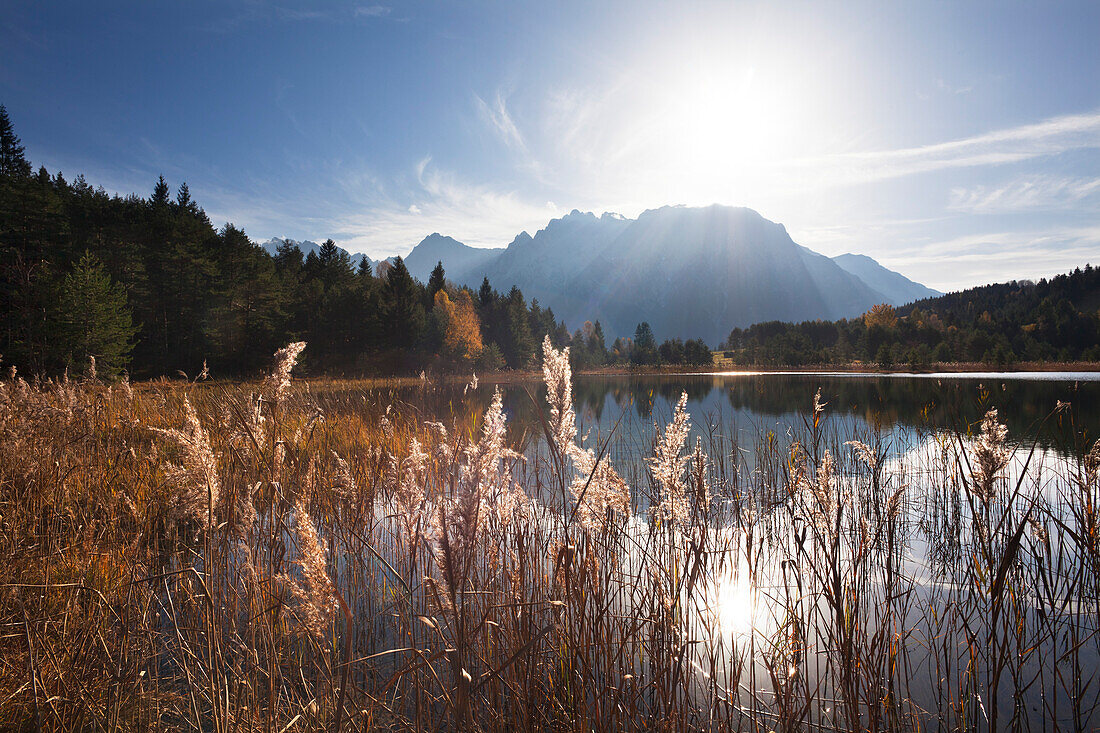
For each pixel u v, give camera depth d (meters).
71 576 3.62
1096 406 17.31
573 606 2.71
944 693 3.43
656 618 3.01
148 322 46.19
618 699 2.76
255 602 2.97
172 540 4.28
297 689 2.99
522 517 3.05
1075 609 4.27
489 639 2.85
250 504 2.76
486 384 36.62
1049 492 6.95
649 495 3.18
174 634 3.54
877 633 3.30
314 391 11.46
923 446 11.25
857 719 2.77
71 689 2.64
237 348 46.22
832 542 3.06
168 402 7.23
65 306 28.69
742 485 7.87
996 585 2.81
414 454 2.55
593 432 9.22
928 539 6.18
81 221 45.50
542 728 2.71
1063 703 3.32
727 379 48.09
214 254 51.88
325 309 54.91
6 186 37.97
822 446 10.20
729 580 4.69
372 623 3.67
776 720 3.12
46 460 5.06
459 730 1.71
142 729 2.65
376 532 4.70
